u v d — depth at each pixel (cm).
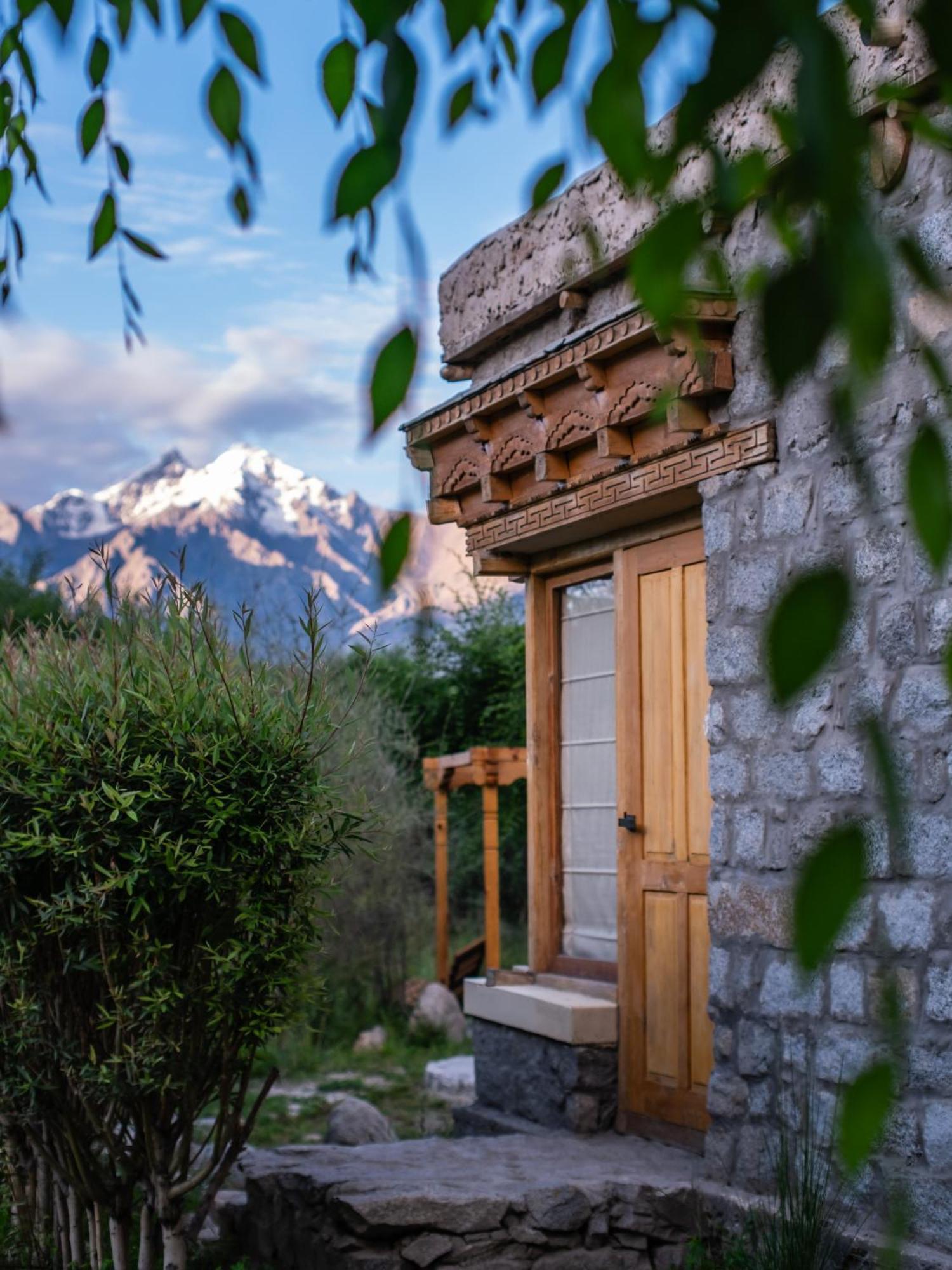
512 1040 671
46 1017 449
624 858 614
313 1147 600
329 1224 497
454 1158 556
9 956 441
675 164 112
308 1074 1127
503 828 1831
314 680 472
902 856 89
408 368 106
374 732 1208
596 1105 605
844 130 92
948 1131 400
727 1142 492
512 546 682
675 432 521
